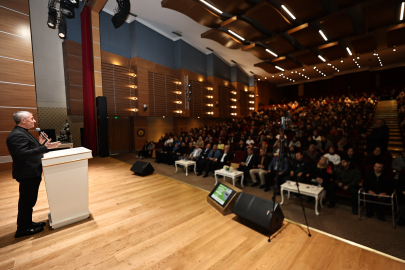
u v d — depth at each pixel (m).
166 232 2.57
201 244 2.33
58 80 8.34
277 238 2.47
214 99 14.31
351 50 12.06
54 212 2.57
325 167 3.97
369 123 9.09
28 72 6.00
